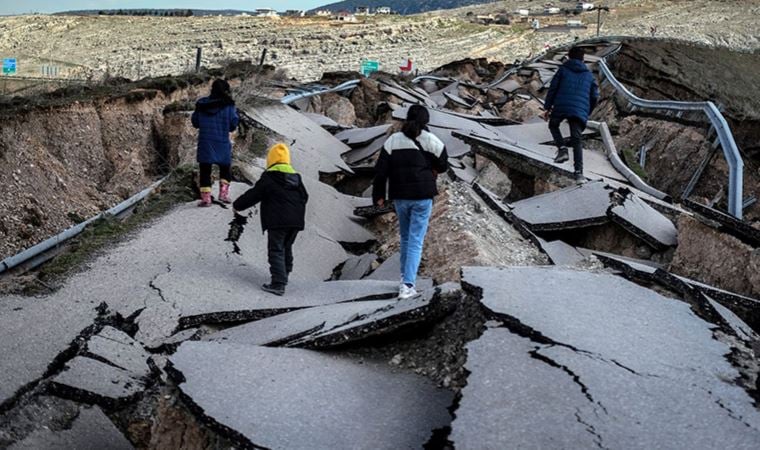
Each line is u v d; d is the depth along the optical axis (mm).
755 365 5094
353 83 26906
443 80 36969
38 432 5449
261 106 16859
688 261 9297
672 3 112000
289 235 7871
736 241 8680
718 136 16438
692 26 90438
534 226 10961
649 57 30422
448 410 4957
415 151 7070
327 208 11984
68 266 8008
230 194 11016
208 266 8289
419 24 96188
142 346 6652
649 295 6094
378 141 17266
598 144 17984
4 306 6961
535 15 117938
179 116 15430
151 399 6004
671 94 27484
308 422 4750
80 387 5855
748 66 32875
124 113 15172
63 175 12719
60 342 6422
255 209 10484
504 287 5828
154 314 7047
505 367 4875
